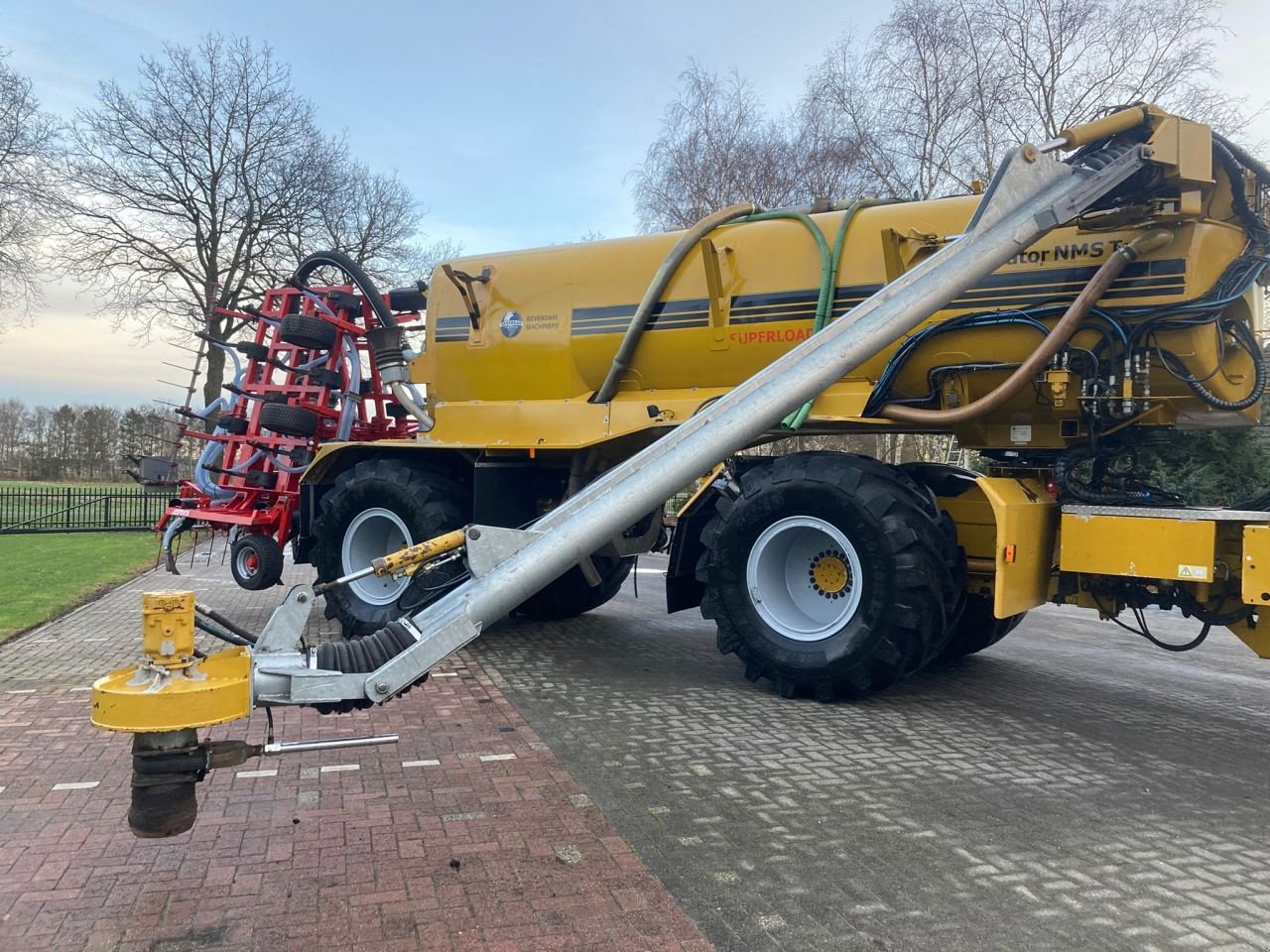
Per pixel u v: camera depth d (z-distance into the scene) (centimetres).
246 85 2405
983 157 2125
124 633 707
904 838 343
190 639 258
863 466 521
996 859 327
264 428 788
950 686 596
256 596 945
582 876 302
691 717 500
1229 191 490
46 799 356
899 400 545
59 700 499
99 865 301
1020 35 2050
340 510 698
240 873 298
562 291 661
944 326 518
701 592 623
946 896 297
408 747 435
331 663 300
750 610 548
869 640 504
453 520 670
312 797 367
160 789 257
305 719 477
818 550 545
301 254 2491
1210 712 550
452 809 357
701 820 355
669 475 347
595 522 336
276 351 829
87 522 2178
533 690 553
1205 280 468
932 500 531
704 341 596
